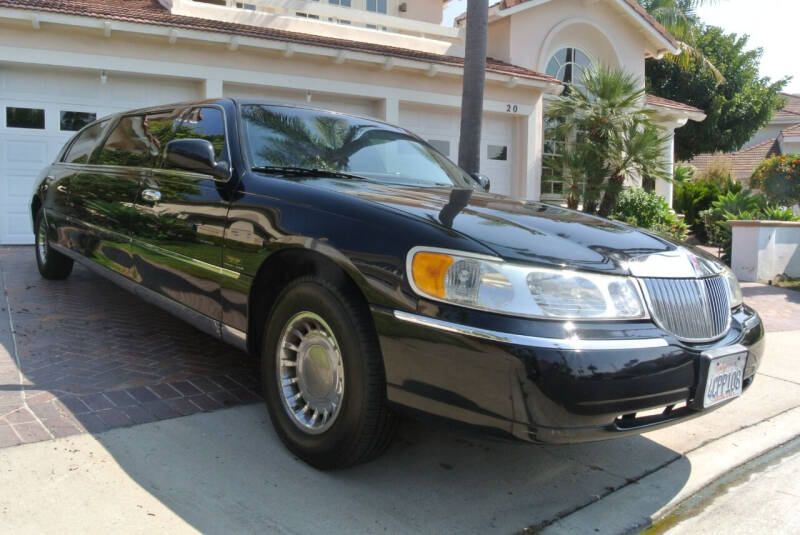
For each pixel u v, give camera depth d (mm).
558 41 15781
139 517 2463
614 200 13430
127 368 4008
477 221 2814
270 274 3219
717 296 2986
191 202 3648
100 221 4695
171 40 9570
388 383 2588
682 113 16516
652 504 2953
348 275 2742
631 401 2467
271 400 3111
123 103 9945
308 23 12328
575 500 2920
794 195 12789
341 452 2770
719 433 3871
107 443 3012
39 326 4770
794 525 2857
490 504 2809
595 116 13109
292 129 3975
